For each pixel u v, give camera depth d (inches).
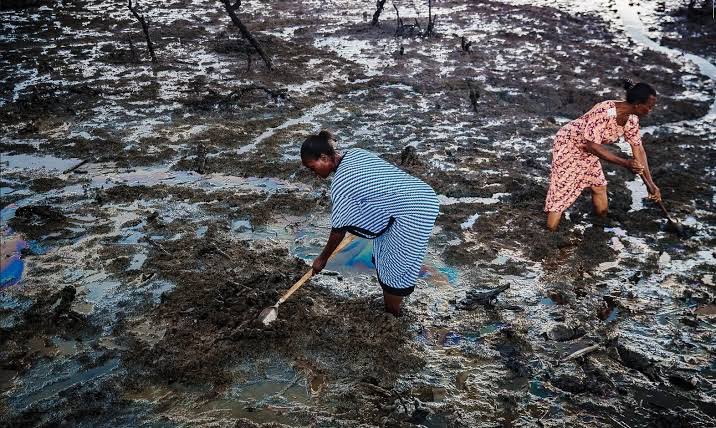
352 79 414.6
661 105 363.6
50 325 186.4
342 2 663.8
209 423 154.3
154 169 288.7
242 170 285.9
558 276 210.2
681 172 281.7
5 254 221.5
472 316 191.0
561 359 174.6
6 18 598.2
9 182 277.0
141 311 192.5
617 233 235.5
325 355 175.3
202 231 237.0
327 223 242.1
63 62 456.1
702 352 177.2
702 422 154.4
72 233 235.1
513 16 597.0
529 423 154.4
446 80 411.5
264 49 483.5
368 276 209.2
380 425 153.9
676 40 504.1
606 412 157.6
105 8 641.6
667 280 207.8
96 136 325.7
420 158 298.7
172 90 394.9
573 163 227.1
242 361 173.2
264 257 219.1
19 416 155.8
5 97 385.7
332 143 165.8
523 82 407.8
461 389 164.6
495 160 297.7
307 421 154.8
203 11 623.8
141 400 161.0
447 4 650.8
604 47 489.1
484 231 236.4
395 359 173.6
